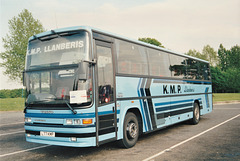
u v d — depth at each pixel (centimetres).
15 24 3819
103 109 637
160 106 941
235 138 849
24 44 3753
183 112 1135
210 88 1537
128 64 777
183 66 1190
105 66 668
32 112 663
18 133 1072
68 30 649
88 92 597
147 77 871
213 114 1655
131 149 727
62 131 601
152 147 745
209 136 898
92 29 646
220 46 10731
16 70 3775
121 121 711
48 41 674
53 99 623
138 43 851
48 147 788
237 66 10200
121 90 724
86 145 584
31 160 634
